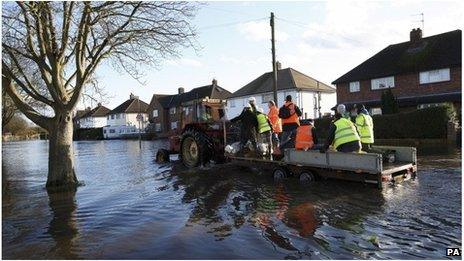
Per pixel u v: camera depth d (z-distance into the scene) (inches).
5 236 262.1
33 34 460.4
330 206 298.7
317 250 213.0
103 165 684.1
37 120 466.9
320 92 1621.6
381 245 217.5
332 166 371.6
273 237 235.3
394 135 887.1
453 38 1163.9
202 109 561.6
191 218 283.6
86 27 438.9
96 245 235.6
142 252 220.1
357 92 1311.5
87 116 3206.2
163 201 342.3
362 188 356.8
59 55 452.1
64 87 474.6
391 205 294.5
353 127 377.1
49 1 420.8
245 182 410.9
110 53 478.9
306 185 379.9
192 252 216.4
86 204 351.3
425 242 219.9
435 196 317.4
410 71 1160.8
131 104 2883.9
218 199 338.3
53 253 226.2
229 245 224.7
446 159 535.5
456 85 1077.1
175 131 645.9
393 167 366.6
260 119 473.7
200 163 540.7
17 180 547.2
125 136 2341.3
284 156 418.3
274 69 844.0
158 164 633.0
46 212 328.2
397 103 1029.2
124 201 353.1
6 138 3048.7
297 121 448.8
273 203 314.7
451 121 791.7
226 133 554.6
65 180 459.2
